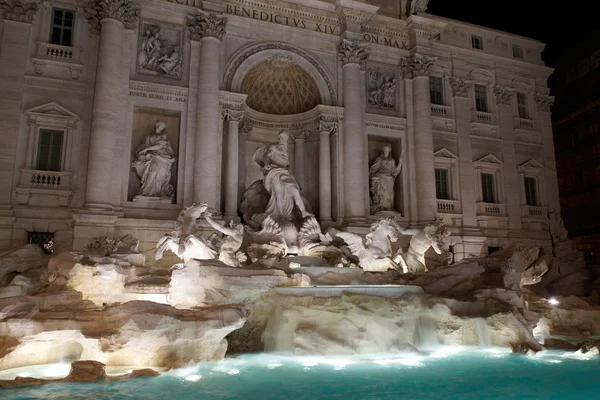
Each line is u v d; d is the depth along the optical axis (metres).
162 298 16.80
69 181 23.61
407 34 31.98
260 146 28.34
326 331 15.87
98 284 16.19
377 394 11.00
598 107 39.81
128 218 23.50
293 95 30.84
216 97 25.55
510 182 34.22
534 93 36.66
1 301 13.48
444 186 32.47
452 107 33.50
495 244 32.81
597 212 39.97
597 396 11.04
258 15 28.16
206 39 25.92
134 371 12.59
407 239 29.05
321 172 28.33
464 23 34.38
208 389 11.31
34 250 20.91
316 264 23.19
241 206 26.88
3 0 23.58
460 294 19.38
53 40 24.45
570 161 43.22
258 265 19.31
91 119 23.94
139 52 25.44
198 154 24.80
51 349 13.43
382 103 30.83
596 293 28.23
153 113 25.88
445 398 10.79
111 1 24.22
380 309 16.50
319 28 29.59
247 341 16.64
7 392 10.74
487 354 16.16
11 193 22.55
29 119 23.30
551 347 17.28
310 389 11.41
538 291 29.97
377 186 29.88
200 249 18.92
